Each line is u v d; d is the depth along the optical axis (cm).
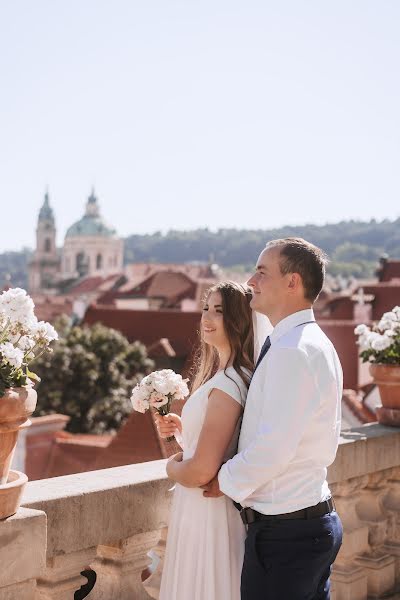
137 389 428
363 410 3306
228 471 369
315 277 386
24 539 362
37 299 14962
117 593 455
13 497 355
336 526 388
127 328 6988
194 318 6788
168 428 429
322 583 393
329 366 370
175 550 412
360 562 627
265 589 376
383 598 633
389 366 667
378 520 638
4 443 342
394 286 7244
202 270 17662
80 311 9256
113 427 5547
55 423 3391
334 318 7538
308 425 364
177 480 394
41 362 5369
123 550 451
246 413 383
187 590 403
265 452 358
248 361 413
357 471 610
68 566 420
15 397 336
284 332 380
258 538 378
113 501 435
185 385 426
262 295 391
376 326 693
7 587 360
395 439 646
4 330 360
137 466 490
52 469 3256
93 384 5438
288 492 373
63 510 411
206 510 401
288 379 360
